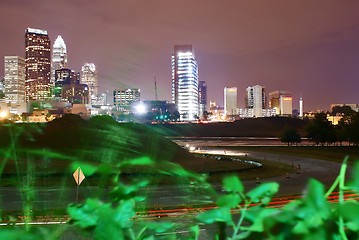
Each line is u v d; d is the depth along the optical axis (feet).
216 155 220.02
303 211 2.18
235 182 2.73
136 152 140.67
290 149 268.00
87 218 2.48
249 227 2.32
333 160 189.16
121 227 2.48
